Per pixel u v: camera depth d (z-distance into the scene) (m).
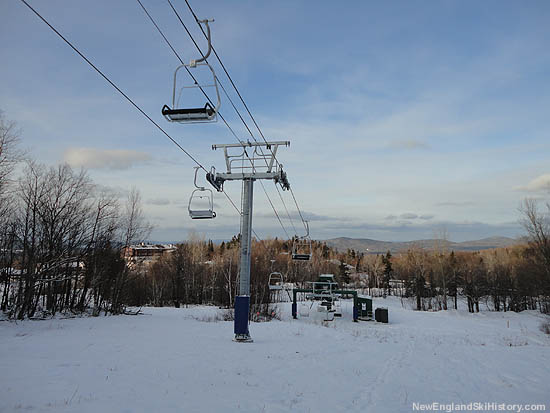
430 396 8.46
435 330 30.25
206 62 8.13
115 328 18.56
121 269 32.09
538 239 42.16
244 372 9.42
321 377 9.59
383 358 13.39
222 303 53.69
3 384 7.01
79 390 6.96
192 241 72.81
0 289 23.97
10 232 23.27
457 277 63.81
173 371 9.04
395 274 102.06
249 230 15.52
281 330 20.27
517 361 13.41
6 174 22.70
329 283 41.00
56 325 19.06
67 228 26.20
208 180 14.79
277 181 15.92
